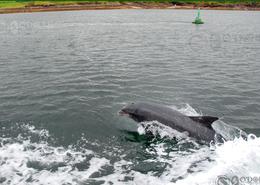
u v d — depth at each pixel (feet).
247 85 77.51
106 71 87.97
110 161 43.75
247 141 47.65
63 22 245.65
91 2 429.38
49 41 145.89
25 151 45.42
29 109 60.29
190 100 66.49
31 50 120.88
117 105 62.69
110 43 141.28
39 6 386.73
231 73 88.74
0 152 44.88
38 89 71.61
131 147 47.32
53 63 97.55
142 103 55.57
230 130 53.11
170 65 97.50
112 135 50.85
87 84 75.51
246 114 60.13
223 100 66.95
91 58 105.81
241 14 357.41
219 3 450.30
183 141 48.21
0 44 135.95
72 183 39.14
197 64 99.66
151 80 79.97
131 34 176.86
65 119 56.18
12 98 65.98
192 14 348.38
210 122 48.11
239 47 134.41
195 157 44.09
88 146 47.44
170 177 40.19
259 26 230.07
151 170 41.73
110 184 39.14
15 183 38.86
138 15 325.21
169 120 51.08
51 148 46.52
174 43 144.05
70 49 123.65
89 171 41.47
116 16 308.19
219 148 45.62
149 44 139.85
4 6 378.53
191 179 39.17
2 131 51.24
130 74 85.30
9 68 90.79
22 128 52.47
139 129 52.70
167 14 344.90
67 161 43.39
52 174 40.65
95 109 60.49
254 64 100.32
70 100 64.80
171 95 69.21
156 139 49.44
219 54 117.60
